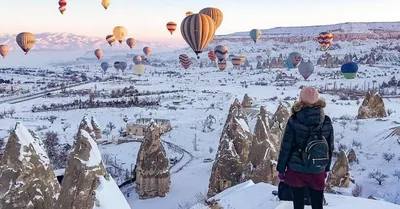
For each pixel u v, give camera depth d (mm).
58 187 19672
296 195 8164
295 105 7773
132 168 58594
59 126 98750
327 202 9617
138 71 138875
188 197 44438
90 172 16234
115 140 74062
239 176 35938
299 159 7754
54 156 62875
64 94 167375
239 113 38344
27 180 18125
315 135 7555
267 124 34875
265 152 33312
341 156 36250
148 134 44812
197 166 59281
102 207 15359
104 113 114812
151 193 44781
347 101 115500
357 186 37688
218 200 11281
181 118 104250
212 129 85812
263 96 144625
